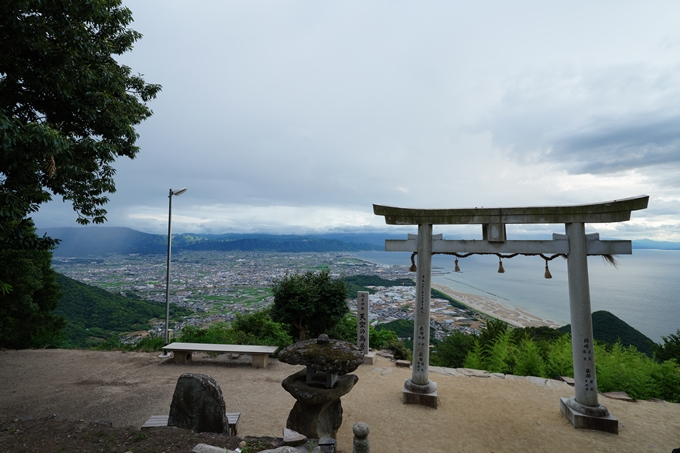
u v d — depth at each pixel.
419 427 5.24
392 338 12.85
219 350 8.14
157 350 9.86
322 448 3.53
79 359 8.79
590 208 5.42
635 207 5.07
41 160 5.14
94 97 5.55
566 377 7.43
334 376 4.14
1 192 4.20
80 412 5.56
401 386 6.97
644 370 7.09
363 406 5.99
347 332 12.30
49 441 3.50
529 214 5.82
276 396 6.34
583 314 5.42
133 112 7.34
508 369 8.73
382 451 4.56
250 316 13.23
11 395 6.29
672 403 6.22
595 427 5.16
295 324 11.08
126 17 6.80
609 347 10.18
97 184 6.71
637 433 5.09
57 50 4.84
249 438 3.75
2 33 4.29
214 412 4.09
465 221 6.16
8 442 3.45
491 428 5.23
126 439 3.58
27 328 11.90
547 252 5.68
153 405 5.86
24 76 4.86
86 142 5.25
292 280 11.07
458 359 11.65
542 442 4.84
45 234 5.32
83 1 4.89
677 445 4.77
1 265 10.14
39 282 11.90
